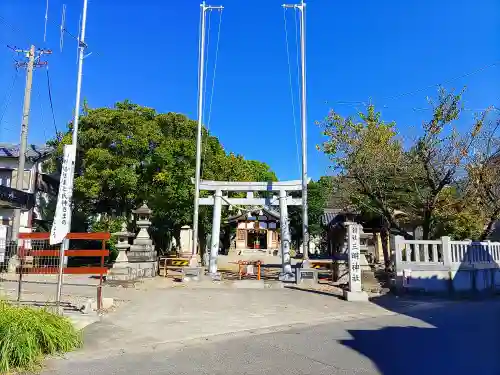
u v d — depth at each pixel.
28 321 7.02
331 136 20.80
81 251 11.38
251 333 9.38
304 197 20.36
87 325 9.66
